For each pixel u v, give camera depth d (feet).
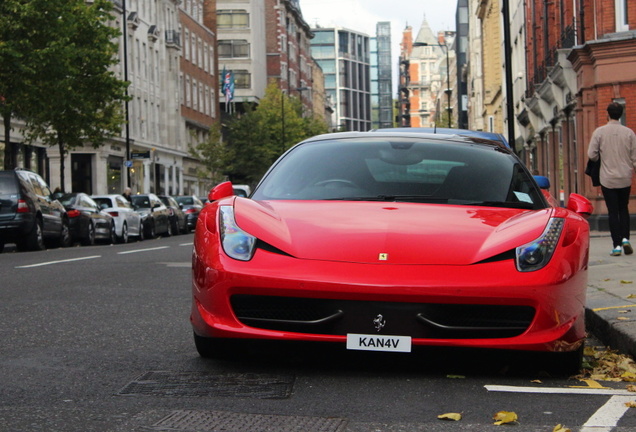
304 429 15.35
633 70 84.84
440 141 25.34
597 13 87.30
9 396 17.97
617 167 47.03
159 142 244.22
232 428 15.35
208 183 295.28
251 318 19.56
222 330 19.62
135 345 24.49
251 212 20.99
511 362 21.77
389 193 22.80
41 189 87.81
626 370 21.12
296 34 497.87
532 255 19.35
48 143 133.08
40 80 105.19
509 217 21.16
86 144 192.44
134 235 114.42
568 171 114.83
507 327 19.11
